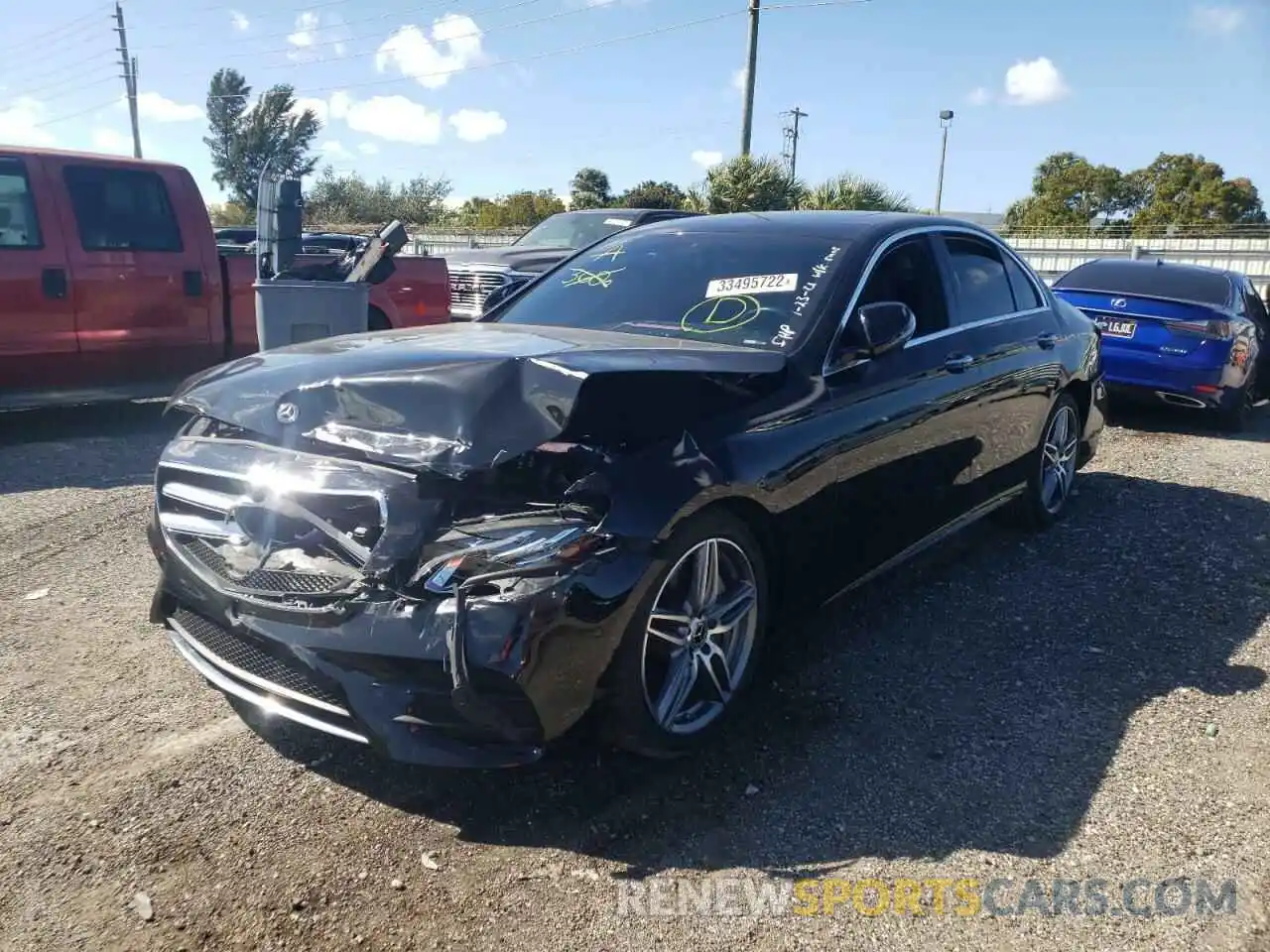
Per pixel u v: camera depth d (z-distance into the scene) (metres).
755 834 2.87
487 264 11.26
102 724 3.39
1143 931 2.51
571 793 3.06
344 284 6.90
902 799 3.04
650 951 2.44
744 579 3.35
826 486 3.60
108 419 8.17
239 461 3.01
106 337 7.29
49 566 4.82
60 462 6.77
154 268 7.45
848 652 4.05
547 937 2.48
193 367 7.82
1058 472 5.70
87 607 4.35
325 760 3.21
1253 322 9.20
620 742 3.02
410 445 2.78
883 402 3.89
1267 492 6.59
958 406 4.39
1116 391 8.90
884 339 3.74
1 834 2.81
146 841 2.80
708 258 4.34
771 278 4.09
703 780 3.13
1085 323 6.03
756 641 3.43
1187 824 2.94
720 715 3.31
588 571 2.75
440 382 2.84
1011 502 5.38
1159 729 3.47
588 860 2.76
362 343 3.53
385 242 6.91
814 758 3.26
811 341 3.75
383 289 8.44
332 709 2.75
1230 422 8.91
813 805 3.01
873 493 3.90
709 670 3.28
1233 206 60.28
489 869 2.71
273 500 2.91
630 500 2.87
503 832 2.87
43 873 2.67
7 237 6.89
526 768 3.18
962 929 2.52
